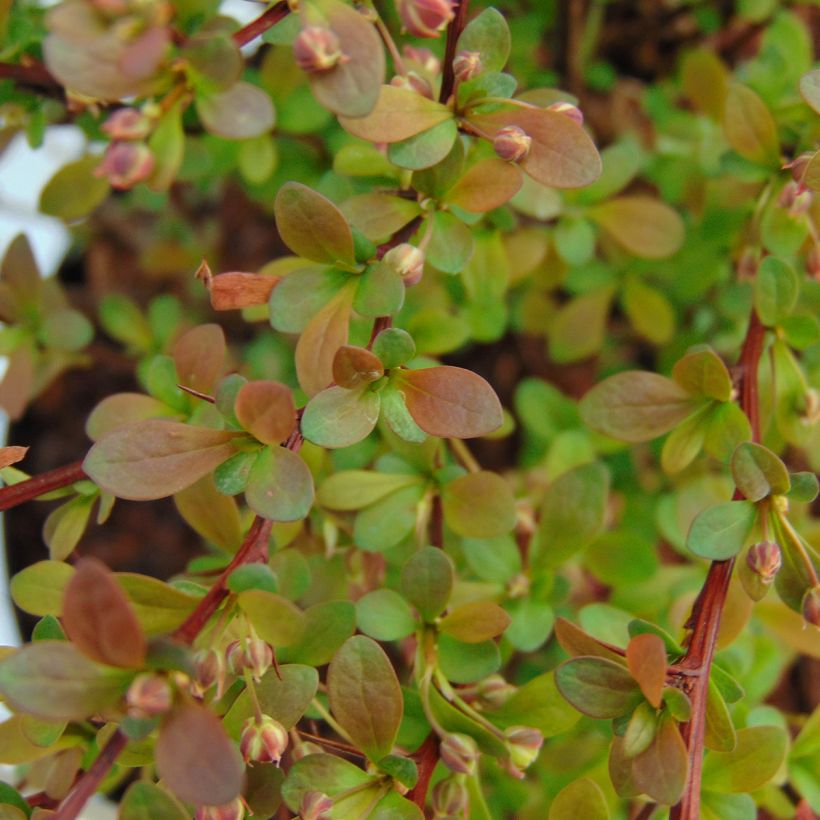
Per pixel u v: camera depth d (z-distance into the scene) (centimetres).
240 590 38
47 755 43
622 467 54
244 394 39
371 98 39
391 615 43
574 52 55
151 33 38
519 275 51
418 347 47
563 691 40
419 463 45
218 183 62
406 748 43
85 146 50
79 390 67
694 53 50
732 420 43
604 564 48
